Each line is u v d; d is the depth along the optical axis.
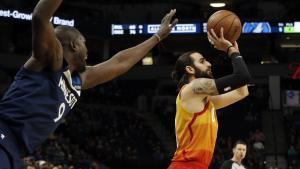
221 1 30.06
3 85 28.03
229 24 4.31
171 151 28.44
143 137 29.30
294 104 33.50
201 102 4.39
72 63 3.10
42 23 2.79
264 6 31.53
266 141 30.00
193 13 31.80
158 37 3.65
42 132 2.98
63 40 3.06
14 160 2.89
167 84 34.97
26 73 2.94
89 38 31.30
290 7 31.02
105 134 28.25
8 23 29.80
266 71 32.78
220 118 31.62
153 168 25.28
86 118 28.94
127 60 3.54
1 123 2.90
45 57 2.90
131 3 32.72
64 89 3.04
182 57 4.64
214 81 4.19
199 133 4.38
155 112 33.16
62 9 32.62
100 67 3.45
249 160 25.03
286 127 31.00
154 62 34.44
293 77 32.72
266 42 32.38
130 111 33.56
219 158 24.86
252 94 33.53
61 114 3.07
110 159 25.17
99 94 32.97
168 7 32.50
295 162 26.25
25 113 2.91
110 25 30.56
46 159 20.11
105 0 32.81
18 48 31.84
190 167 4.39
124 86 35.69
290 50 33.94
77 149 24.05
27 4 29.53
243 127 31.25
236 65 4.08
